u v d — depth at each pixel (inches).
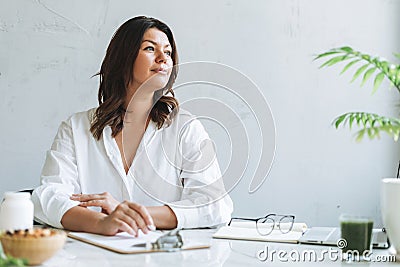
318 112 134.7
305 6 134.2
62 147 98.8
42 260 64.9
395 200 70.4
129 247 73.7
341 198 135.0
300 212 135.1
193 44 133.7
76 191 98.0
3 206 77.0
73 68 132.4
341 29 134.1
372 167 134.6
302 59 134.5
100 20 132.6
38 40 131.5
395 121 71.5
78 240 79.9
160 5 133.3
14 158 131.5
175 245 74.6
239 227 90.7
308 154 135.0
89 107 133.0
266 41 134.2
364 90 134.4
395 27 133.9
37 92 131.8
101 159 98.7
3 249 64.9
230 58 134.2
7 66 130.9
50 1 131.4
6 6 130.5
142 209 82.1
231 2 133.9
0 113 131.0
